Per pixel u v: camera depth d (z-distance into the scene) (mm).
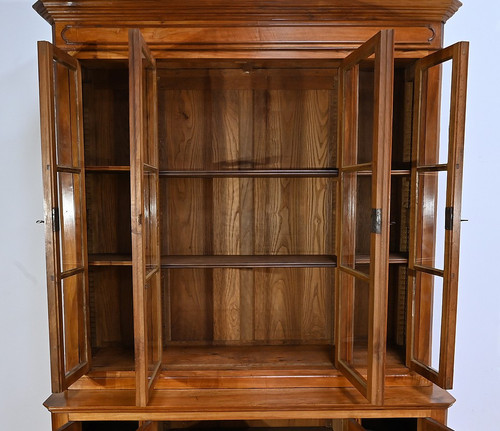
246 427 1862
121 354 1685
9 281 2047
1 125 1976
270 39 1479
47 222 1278
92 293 1718
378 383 1297
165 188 1794
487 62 2051
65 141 1469
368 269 1467
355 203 1532
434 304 1583
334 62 1563
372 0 1424
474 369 2182
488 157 2090
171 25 1462
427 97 1514
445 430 1398
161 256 1775
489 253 2131
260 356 1692
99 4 1416
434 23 1488
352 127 1520
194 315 1833
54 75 1420
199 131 1779
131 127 1245
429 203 1547
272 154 1796
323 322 1854
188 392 1519
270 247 1823
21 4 1938
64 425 1474
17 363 2092
